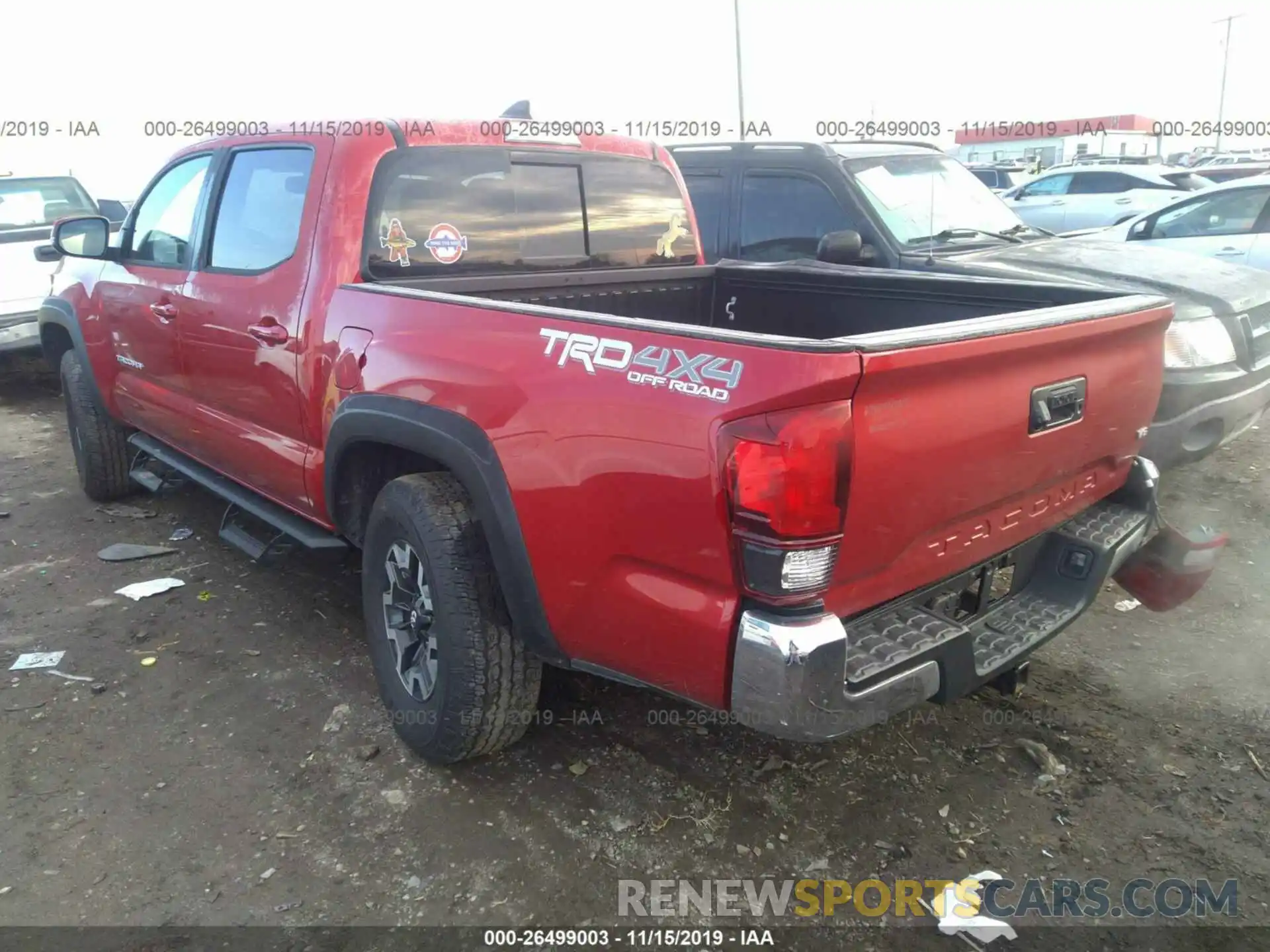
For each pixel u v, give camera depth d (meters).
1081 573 2.92
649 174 4.22
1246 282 5.11
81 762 3.07
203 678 3.58
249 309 3.57
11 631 3.94
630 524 2.25
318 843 2.71
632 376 2.23
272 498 3.85
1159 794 2.92
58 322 5.27
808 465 1.95
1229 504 5.27
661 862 2.65
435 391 2.72
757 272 4.16
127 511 5.39
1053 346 2.45
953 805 2.88
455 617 2.72
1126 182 14.00
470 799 2.89
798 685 2.02
